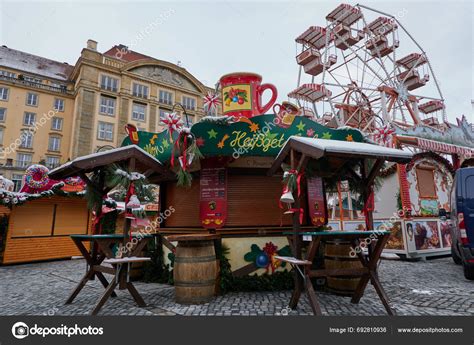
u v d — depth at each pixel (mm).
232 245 5910
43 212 11953
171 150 5730
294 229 4387
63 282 7145
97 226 5602
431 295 5156
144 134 6504
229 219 6062
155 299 5125
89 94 37406
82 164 4781
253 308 4492
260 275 5867
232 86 7023
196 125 5496
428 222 10562
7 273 8766
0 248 10570
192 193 6699
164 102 42656
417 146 10961
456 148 12320
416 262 9578
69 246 12578
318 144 3961
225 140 5570
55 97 40094
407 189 10141
